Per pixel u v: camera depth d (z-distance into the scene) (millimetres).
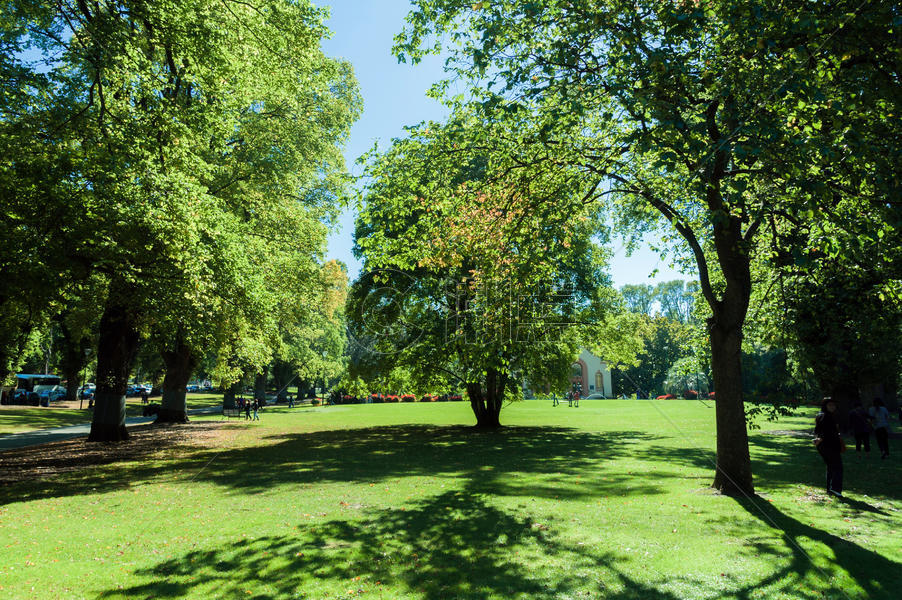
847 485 10547
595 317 25219
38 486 11695
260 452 17766
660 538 7031
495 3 8977
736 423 9648
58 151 11602
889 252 9875
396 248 11625
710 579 5570
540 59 8758
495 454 16547
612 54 8492
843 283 12242
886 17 6543
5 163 11125
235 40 14555
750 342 16625
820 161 7359
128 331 21203
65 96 12188
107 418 20812
